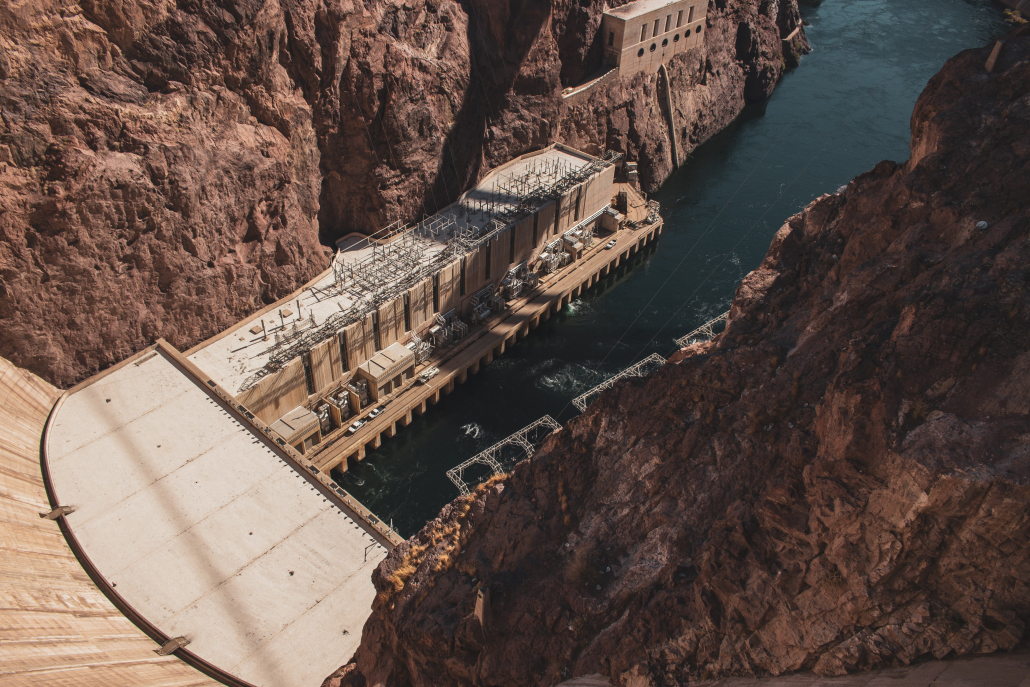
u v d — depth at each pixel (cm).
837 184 17412
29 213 9575
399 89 13562
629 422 2867
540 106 17125
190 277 11412
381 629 3681
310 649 7638
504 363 13900
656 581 2552
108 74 10181
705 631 2325
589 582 2723
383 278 13275
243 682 7250
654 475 2723
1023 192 2150
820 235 2952
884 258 2411
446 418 12850
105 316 10619
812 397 2322
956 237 2234
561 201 15725
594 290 15675
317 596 8200
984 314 1856
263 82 11900
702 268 15925
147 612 7900
